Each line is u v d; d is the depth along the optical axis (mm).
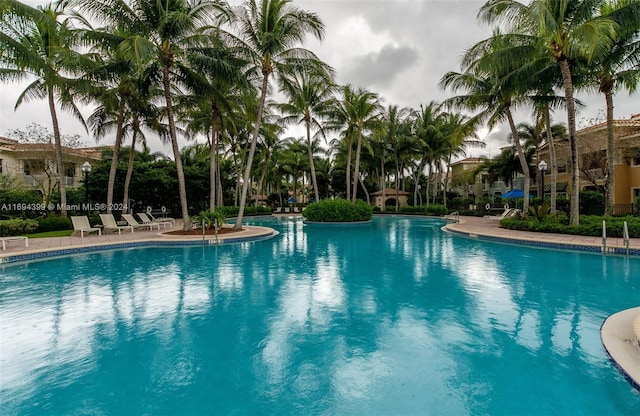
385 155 35938
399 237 14742
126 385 3131
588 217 14023
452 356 3607
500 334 4156
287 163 39750
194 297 5867
